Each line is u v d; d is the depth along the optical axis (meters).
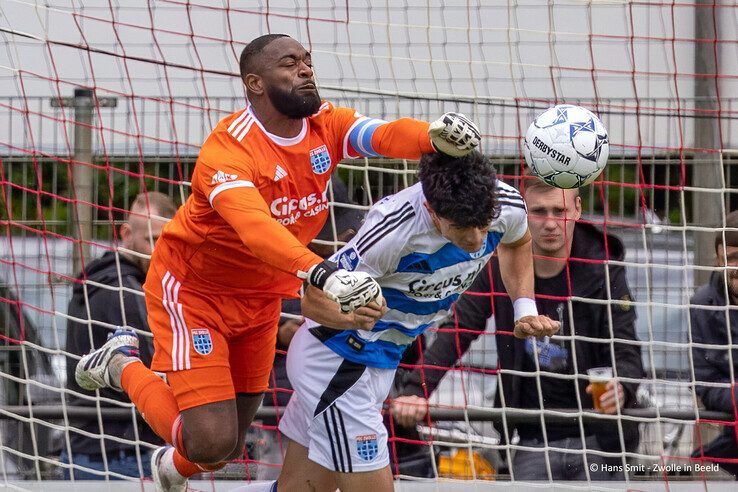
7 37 21.12
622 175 21.84
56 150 21.56
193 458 14.55
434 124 12.39
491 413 17.64
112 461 19.03
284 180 13.34
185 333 14.34
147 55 22.05
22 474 19.67
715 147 21.48
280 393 18.80
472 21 21.78
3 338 18.83
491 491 17.61
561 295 18.03
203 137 19.92
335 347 14.48
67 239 18.70
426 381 17.81
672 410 18.38
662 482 17.77
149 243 18.66
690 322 18.39
